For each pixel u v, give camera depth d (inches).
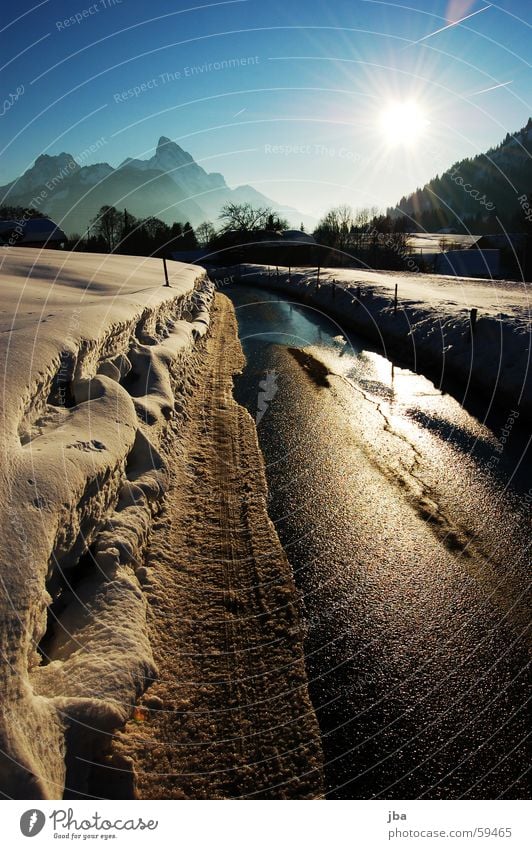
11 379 150.4
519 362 326.6
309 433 283.1
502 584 162.1
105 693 106.6
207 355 468.8
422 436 275.3
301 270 1206.3
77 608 127.7
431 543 182.9
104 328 227.8
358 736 112.9
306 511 203.2
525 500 208.2
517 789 103.7
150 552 163.3
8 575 102.5
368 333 557.3
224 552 173.0
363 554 176.7
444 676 129.0
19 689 91.6
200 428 282.7
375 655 134.7
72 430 164.4
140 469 193.5
